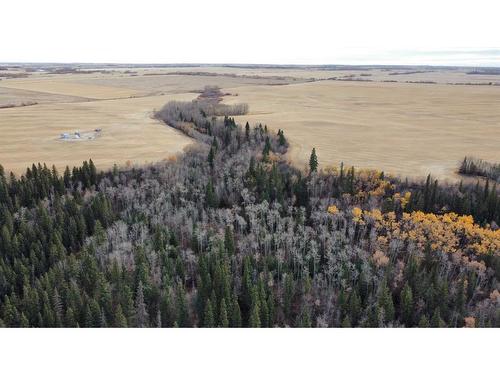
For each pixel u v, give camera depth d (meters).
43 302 65.25
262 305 65.12
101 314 63.62
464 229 90.94
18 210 95.50
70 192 109.81
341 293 69.00
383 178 120.69
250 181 112.62
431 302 68.69
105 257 81.62
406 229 92.31
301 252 84.94
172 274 77.62
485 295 74.75
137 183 115.25
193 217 99.38
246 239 90.38
